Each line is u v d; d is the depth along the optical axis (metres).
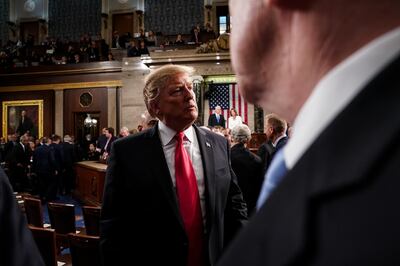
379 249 0.20
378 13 0.31
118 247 1.57
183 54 12.02
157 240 1.54
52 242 2.54
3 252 0.95
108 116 13.68
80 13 18.25
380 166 0.21
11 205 1.03
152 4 17.59
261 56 0.41
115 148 1.70
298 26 0.35
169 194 1.56
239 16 0.43
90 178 7.88
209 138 1.81
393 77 0.25
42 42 17.31
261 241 0.26
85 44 15.70
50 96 14.30
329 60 0.33
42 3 18.56
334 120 0.26
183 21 17.25
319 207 0.23
